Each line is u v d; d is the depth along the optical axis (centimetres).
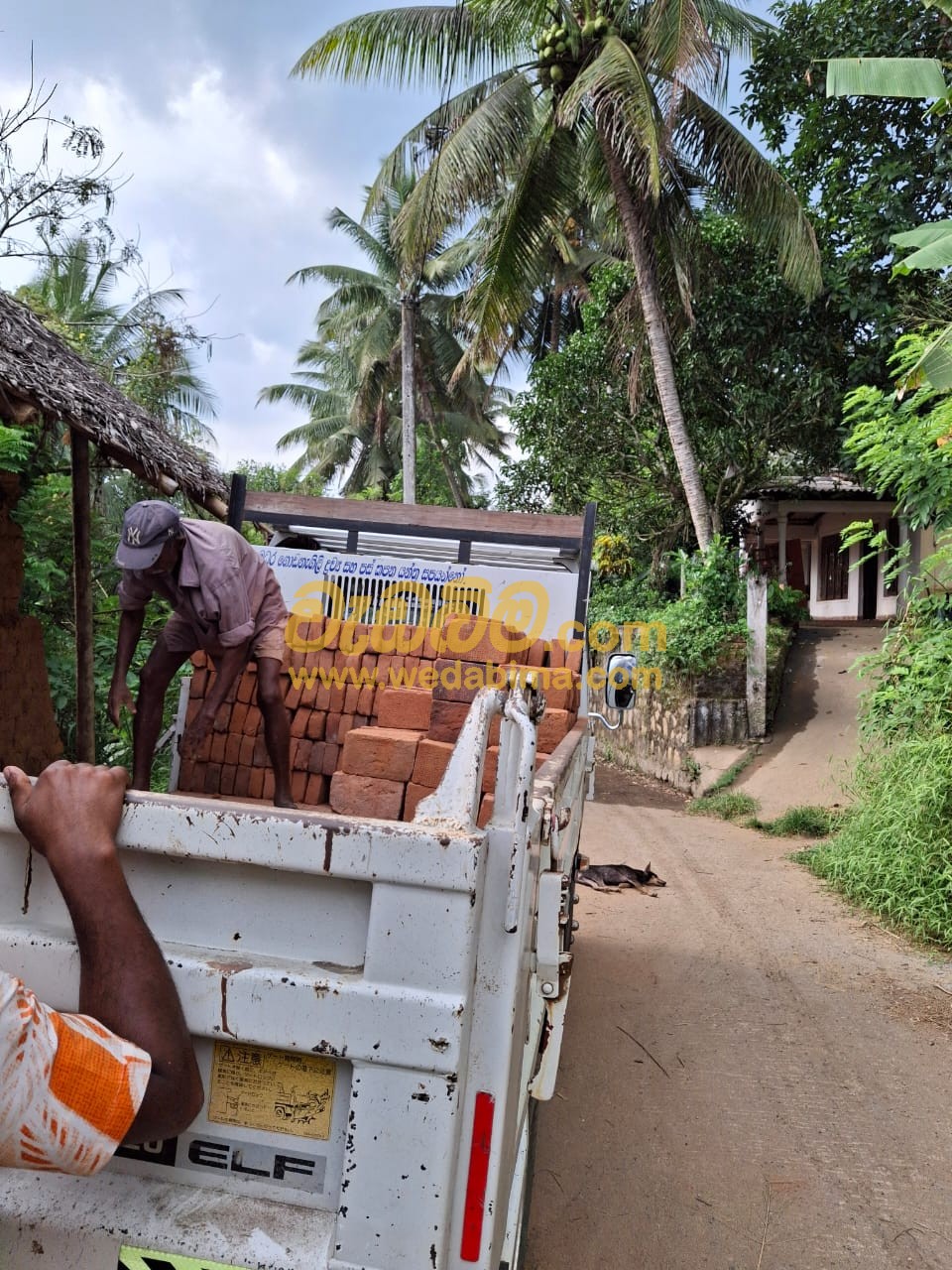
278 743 349
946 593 790
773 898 700
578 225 2261
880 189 1281
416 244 1350
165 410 1597
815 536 2261
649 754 1432
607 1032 447
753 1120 367
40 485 844
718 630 1291
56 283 1617
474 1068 149
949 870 594
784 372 1507
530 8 1243
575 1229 297
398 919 142
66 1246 146
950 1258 287
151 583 328
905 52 1239
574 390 1719
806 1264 283
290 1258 140
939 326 1123
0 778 152
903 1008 485
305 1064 147
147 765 354
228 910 152
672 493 1769
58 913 155
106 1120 126
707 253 1467
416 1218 140
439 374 2638
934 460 726
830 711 1325
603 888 709
